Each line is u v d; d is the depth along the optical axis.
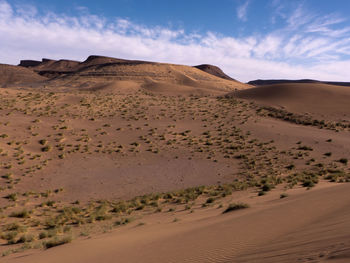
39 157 39.31
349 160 41.38
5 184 30.22
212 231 9.09
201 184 32.53
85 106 67.38
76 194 29.05
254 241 6.91
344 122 65.00
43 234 14.08
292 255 4.80
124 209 21.73
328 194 13.87
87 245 9.71
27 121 51.97
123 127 55.50
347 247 4.25
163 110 69.81
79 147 43.94
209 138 52.16
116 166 38.66
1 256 10.52
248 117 67.31
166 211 19.36
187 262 5.93
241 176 35.06
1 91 75.00
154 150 45.28
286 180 30.02
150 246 8.14
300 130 58.44
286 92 91.94
